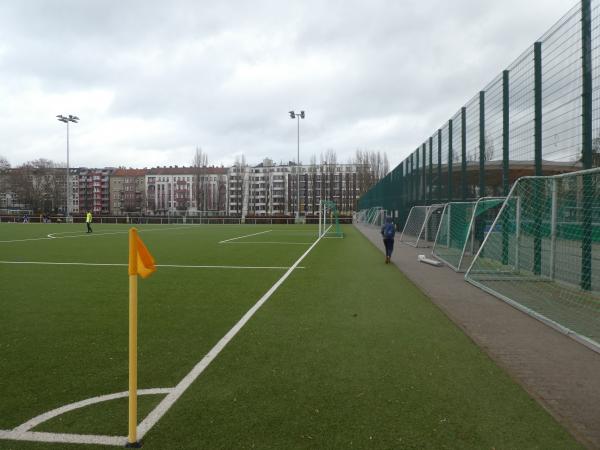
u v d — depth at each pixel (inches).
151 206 5270.7
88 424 130.0
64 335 224.7
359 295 329.7
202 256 620.7
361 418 132.6
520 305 281.9
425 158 917.2
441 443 118.2
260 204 5201.8
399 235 1090.1
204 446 117.0
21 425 129.5
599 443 118.3
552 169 378.0
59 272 453.4
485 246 494.3
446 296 323.9
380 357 188.7
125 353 196.1
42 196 4448.8
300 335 222.5
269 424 129.0
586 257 320.5
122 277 419.2
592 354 192.2
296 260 569.0
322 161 4057.6
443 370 173.0
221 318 258.4
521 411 137.3
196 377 166.4
